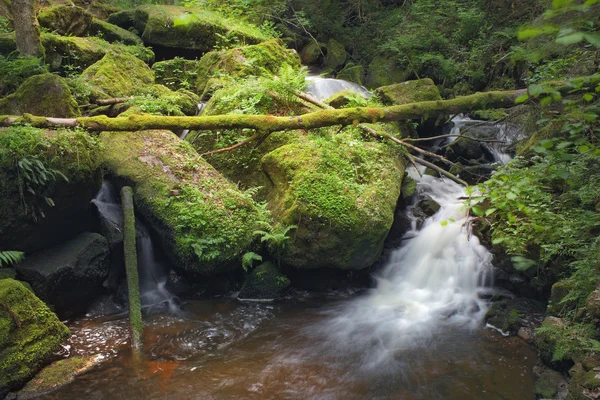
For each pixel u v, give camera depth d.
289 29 15.07
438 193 8.56
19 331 4.58
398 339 5.59
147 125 6.12
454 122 10.16
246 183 7.58
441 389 4.63
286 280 6.71
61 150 5.62
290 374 4.86
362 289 7.03
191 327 5.80
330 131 7.82
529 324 5.63
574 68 6.50
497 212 6.60
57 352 5.07
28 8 8.45
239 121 6.14
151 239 6.70
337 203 6.55
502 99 6.28
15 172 5.25
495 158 9.30
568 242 5.04
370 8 15.32
